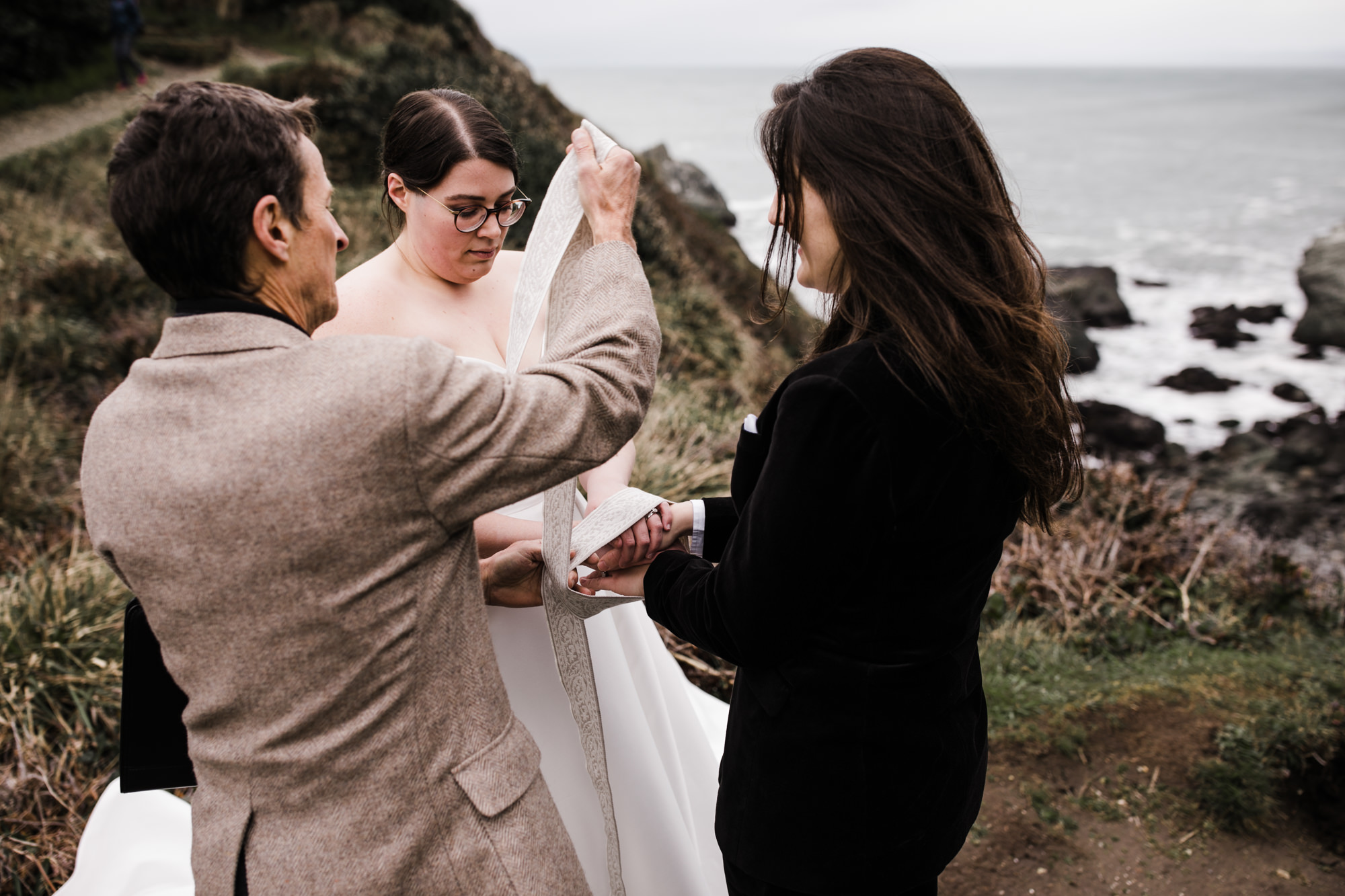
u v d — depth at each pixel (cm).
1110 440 1380
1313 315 2022
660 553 136
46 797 249
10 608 298
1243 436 1355
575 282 123
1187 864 247
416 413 96
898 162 105
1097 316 2217
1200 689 318
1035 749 287
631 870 171
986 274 109
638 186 127
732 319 1055
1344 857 251
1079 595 393
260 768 100
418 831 103
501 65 1628
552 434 103
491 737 112
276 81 1102
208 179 94
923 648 115
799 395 104
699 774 196
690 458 437
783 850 120
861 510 103
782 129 113
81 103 1203
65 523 404
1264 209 4900
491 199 157
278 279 104
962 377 102
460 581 110
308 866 100
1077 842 253
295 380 97
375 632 100
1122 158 7975
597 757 145
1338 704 303
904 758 115
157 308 642
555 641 145
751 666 119
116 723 272
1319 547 945
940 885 238
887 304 104
